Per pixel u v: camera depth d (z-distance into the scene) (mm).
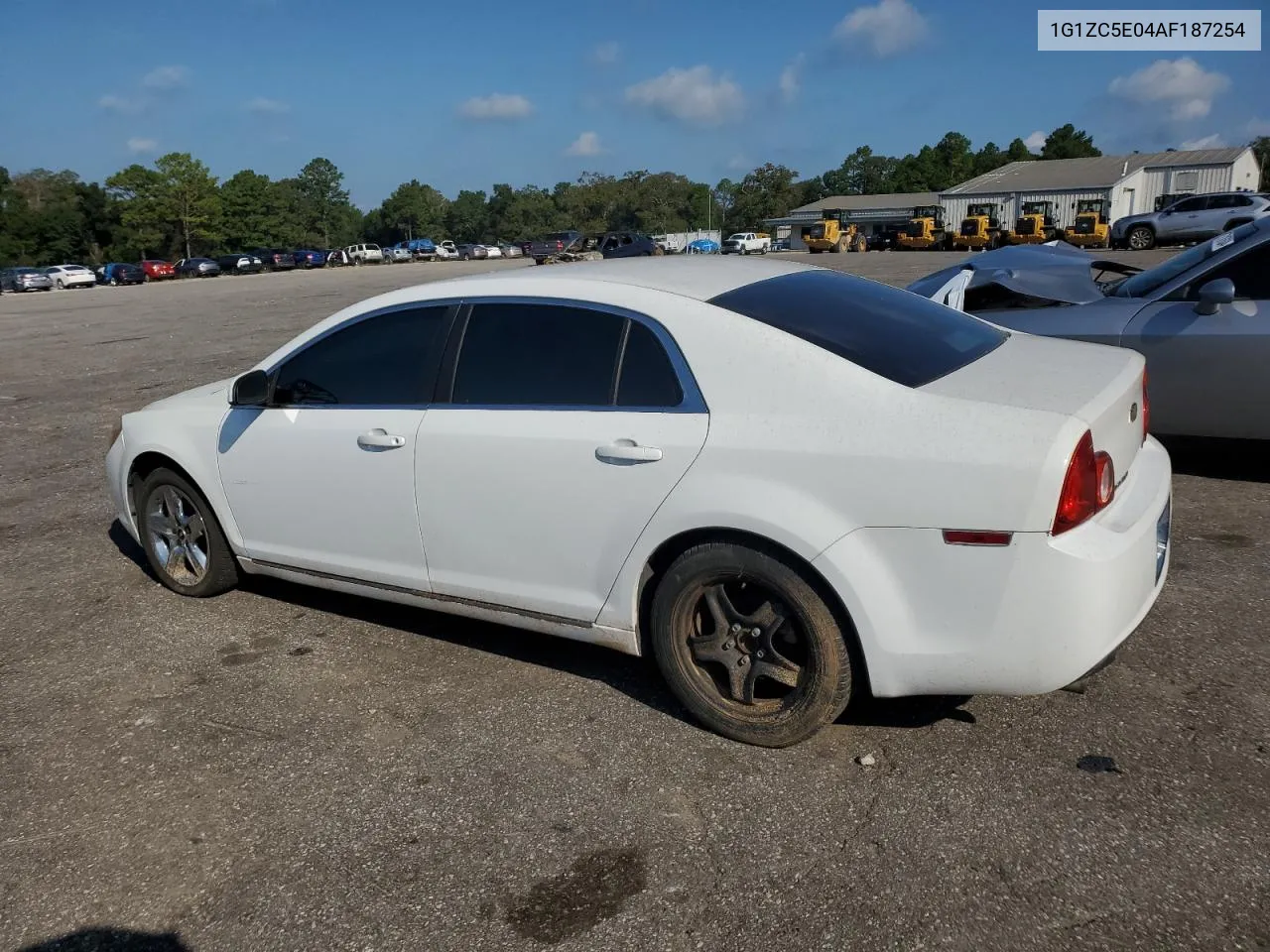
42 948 2465
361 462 3762
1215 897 2395
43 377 12641
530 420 3334
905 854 2615
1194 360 5383
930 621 2746
